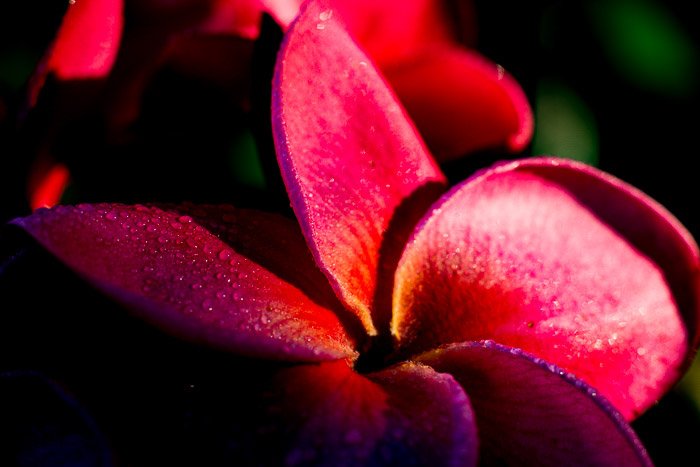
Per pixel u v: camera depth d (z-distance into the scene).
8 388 0.22
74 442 0.22
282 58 0.23
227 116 0.27
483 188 0.24
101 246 0.22
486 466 0.23
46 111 0.25
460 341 0.24
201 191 0.26
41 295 0.22
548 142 0.29
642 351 0.24
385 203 0.24
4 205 0.25
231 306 0.22
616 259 0.24
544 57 0.30
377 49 0.28
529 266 0.24
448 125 0.27
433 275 0.24
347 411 0.22
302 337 0.22
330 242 0.23
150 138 0.26
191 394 0.22
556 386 0.22
